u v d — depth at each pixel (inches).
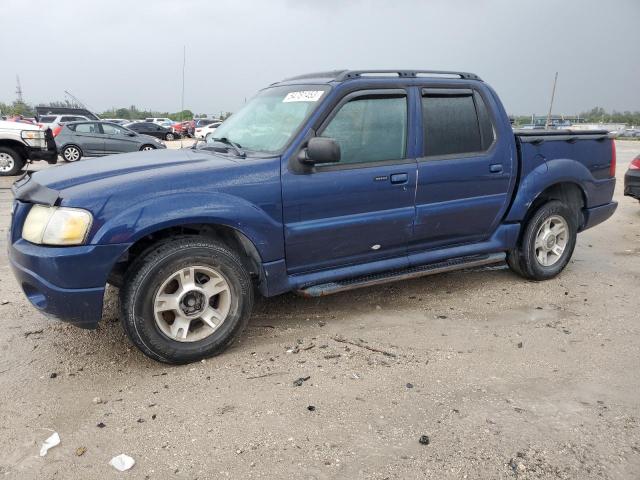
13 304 177.5
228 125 182.1
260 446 105.7
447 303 183.9
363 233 161.3
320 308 177.8
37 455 103.0
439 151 173.5
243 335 157.0
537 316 173.5
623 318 172.4
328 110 153.6
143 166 143.1
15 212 137.5
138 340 132.2
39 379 131.3
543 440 108.0
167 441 107.3
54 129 699.4
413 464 100.7
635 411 118.8
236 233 144.6
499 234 193.2
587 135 212.5
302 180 148.4
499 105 188.5
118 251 127.0
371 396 123.6
